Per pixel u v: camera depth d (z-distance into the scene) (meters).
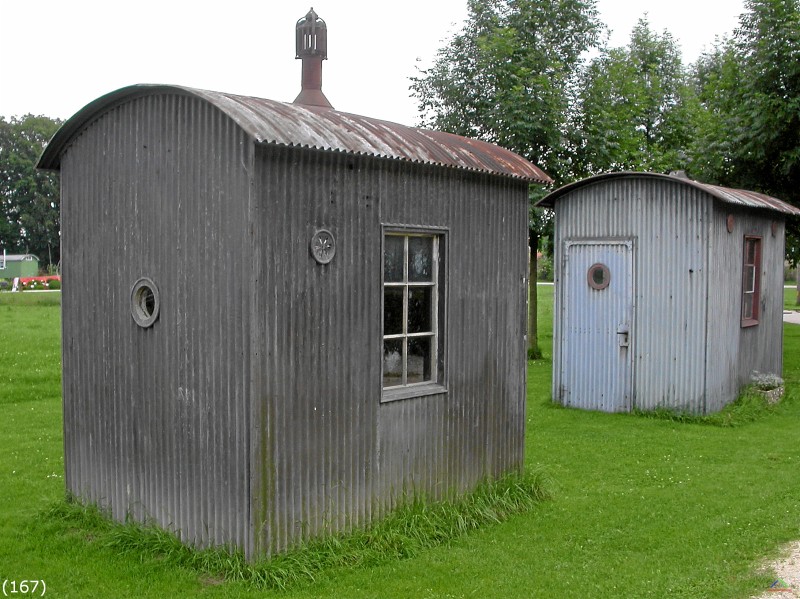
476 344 7.05
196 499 5.68
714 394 11.58
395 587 5.26
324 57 7.12
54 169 6.93
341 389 5.85
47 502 7.11
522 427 7.66
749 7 17.12
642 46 23.28
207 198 5.51
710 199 11.22
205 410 5.59
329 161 5.70
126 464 6.26
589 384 12.44
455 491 6.88
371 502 6.11
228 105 5.36
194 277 5.62
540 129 16.33
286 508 5.49
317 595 5.07
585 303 12.45
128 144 6.12
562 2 17.22
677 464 8.84
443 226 6.62
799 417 11.71
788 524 6.73
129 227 6.14
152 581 5.30
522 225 7.54
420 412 6.51
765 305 13.63
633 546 6.21
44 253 68.81
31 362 15.24
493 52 16.58
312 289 5.61
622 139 17.45
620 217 12.06
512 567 5.69
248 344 5.29
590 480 8.19
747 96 16.69
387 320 6.28
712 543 6.28
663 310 11.72
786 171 16.39
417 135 6.75
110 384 6.37
